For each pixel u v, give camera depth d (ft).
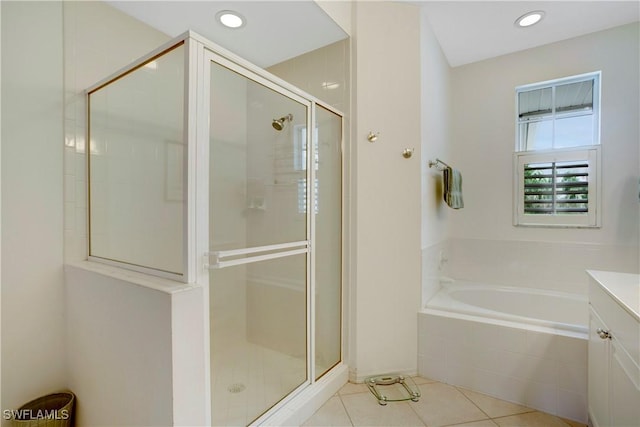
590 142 8.24
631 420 3.49
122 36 5.94
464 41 8.40
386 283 6.84
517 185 8.97
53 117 5.07
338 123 6.92
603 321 4.44
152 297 3.81
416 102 6.95
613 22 7.60
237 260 5.02
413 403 6.02
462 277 9.68
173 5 5.84
